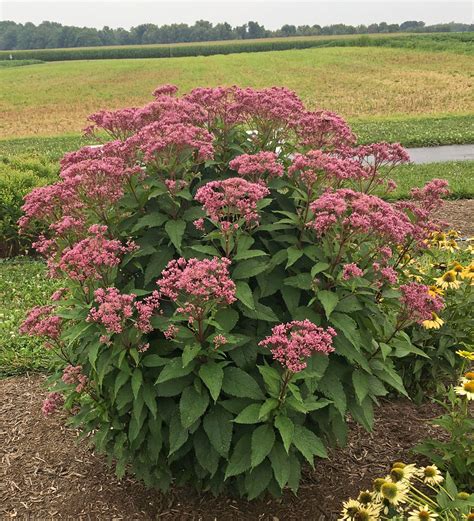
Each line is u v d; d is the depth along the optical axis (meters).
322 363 3.11
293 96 4.37
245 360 3.24
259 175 3.57
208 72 50.84
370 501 3.11
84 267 3.15
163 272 3.05
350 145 4.11
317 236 3.24
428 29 136.75
